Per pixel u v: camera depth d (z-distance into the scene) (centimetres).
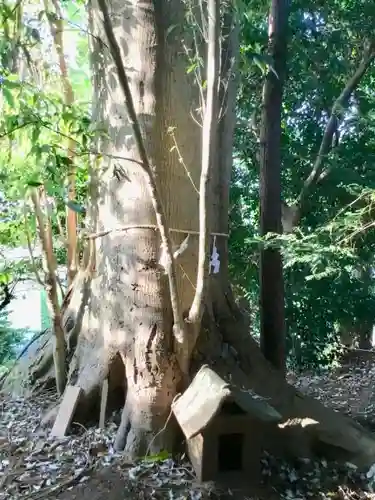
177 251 250
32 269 355
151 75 264
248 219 486
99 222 293
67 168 279
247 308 465
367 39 461
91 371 288
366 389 450
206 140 220
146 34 263
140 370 261
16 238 366
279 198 351
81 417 287
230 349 294
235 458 243
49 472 246
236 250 462
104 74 282
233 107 307
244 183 477
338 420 284
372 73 497
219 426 232
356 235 319
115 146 274
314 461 266
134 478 238
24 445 271
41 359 343
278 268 348
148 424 256
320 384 473
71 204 269
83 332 311
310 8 433
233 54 299
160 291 264
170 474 242
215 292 297
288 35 387
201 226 232
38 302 734
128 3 265
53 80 324
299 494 238
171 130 267
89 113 305
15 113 269
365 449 271
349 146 470
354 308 475
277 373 303
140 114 264
